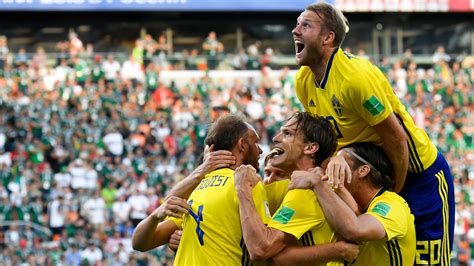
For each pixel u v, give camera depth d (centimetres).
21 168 1705
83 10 2153
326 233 454
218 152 466
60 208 1580
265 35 2348
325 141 466
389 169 516
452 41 2380
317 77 525
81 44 2164
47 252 1517
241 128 470
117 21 2302
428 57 2175
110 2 2159
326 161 469
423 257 565
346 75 507
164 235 489
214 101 1970
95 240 1550
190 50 2316
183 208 452
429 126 1977
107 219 1605
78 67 1980
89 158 1747
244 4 2206
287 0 2219
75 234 1559
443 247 571
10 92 1898
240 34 2339
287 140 467
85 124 1836
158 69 2038
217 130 471
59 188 1639
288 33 2358
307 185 449
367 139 523
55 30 2280
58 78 1956
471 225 1714
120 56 2033
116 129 1830
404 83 2058
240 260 446
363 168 492
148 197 1659
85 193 1652
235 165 466
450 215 582
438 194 566
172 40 2316
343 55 514
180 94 1973
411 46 2362
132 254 1533
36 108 1859
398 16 2361
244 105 1970
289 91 2028
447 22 2377
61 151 1767
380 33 2359
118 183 1689
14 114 1834
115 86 1959
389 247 480
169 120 1895
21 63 1975
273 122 1942
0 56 1973
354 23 2355
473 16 2377
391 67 2105
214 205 446
